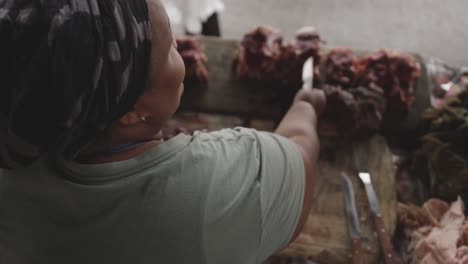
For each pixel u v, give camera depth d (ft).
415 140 5.06
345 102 4.67
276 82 5.07
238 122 5.11
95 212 2.04
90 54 1.61
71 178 2.01
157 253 2.12
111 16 1.66
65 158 1.95
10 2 1.57
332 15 7.98
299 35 5.02
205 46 5.48
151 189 2.07
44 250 2.14
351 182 4.58
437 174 4.46
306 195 2.97
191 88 5.19
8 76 1.58
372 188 4.47
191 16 6.21
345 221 4.31
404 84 4.98
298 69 4.91
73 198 2.02
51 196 2.03
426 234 4.25
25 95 1.59
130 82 1.84
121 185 2.03
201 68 5.12
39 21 1.54
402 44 7.74
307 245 4.16
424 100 5.10
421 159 4.69
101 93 1.72
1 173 2.07
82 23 1.58
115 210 2.05
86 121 1.78
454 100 4.83
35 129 1.68
